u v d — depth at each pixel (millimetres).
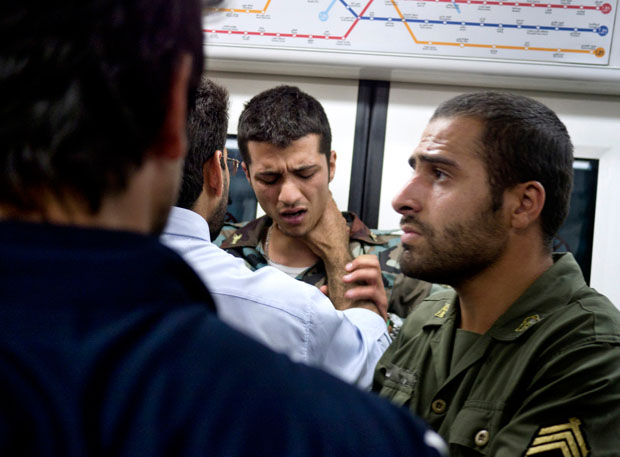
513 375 834
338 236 1608
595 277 1639
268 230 1702
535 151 866
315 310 1017
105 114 355
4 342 334
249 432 340
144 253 367
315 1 1599
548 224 897
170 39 386
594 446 774
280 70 1670
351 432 358
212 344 367
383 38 1592
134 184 383
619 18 1541
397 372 996
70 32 350
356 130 1688
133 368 343
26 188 355
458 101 906
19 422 318
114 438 329
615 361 801
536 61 1565
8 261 343
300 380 374
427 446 376
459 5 1570
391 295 1646
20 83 344
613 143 1646
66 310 345
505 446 798
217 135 1035
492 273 891
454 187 872
